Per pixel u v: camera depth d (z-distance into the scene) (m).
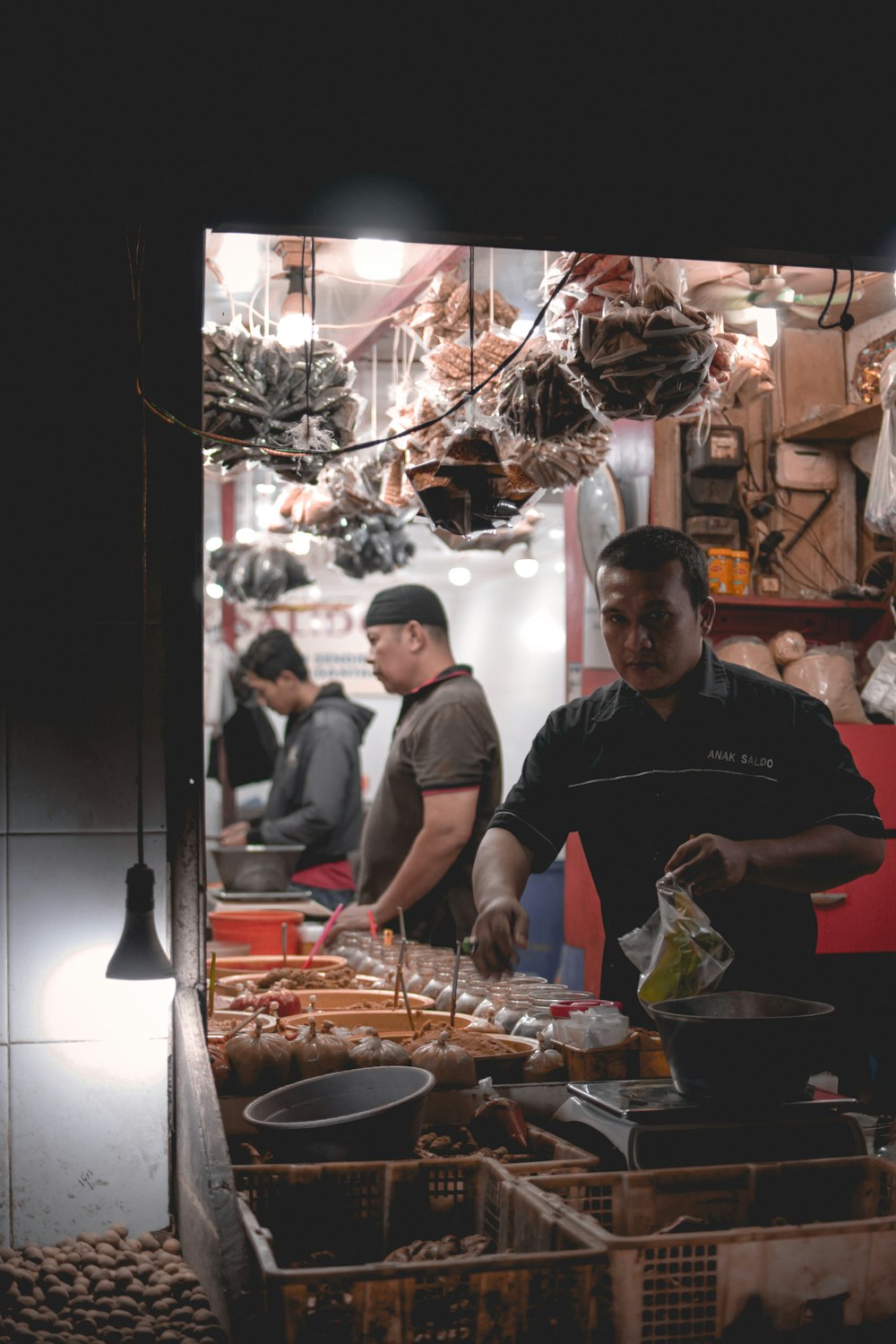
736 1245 1.17
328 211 1.62
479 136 1.66
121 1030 1.59
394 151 1.64
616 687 2.15
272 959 3.04
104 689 1.62
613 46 1.71
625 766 2.08
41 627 1.61
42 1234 1.55
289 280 2.94
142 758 1.62
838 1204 1.37
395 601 3.49
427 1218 1.35
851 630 3.57
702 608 2.03
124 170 1.58
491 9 1.68
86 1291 1.30
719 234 1.73
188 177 1.59
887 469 2.79
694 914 1.62
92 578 1.63
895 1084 3.26
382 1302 1.08
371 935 3.16
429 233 1.66
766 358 2.75
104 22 1.59
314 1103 1.47
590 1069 1.78
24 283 1.63
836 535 3.56
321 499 3.58
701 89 1.73
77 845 1.60
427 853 3.22
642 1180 1.31
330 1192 1.32
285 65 1.62
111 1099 1.58
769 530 3.55
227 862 4.27
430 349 2.79
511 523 2.51
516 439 2.50
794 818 1.99
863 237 1.77
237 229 1.64
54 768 1.60
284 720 9.55
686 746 2.03
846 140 1.77
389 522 4.45
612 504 3.60
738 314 2.66
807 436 3.50
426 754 3.27
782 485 3.51
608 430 2.55
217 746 6.86
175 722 1.64
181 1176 1.53
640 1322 1.14
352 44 1.64
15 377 1.63
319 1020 2.12
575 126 1.69
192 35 1.61
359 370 3.91
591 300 2.07
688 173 1.72
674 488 3.44
